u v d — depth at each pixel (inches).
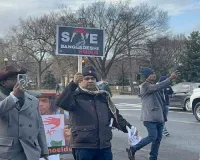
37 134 156.2
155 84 266.1
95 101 176.9
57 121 258.8
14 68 150.9
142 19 1911.9
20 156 148.6
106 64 2105.1
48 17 2132.1
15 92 143.2
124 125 187.8
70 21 1956.2
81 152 171.2
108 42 1957.4
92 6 1943.9
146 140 268.5
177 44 2066.9
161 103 274.4
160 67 1963.6
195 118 600.1
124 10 1925.4
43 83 2694.4
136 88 1946.4
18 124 148.2
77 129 172.2
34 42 2203.5
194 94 561.6
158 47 1977.1
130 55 1934.1
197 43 1854.1
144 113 270.1
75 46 372.8
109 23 1934.1
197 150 336.8
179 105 740.7
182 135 422.9
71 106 171.6
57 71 2571.4
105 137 174.4
